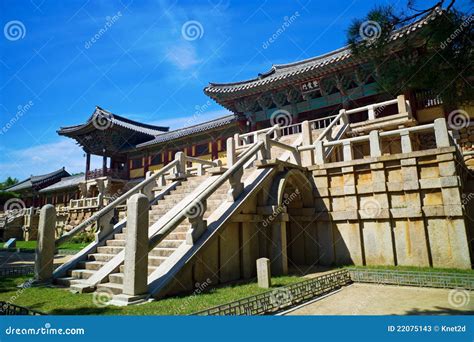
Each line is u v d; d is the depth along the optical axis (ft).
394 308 22.39
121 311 20.92
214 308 18.78
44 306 22.89
